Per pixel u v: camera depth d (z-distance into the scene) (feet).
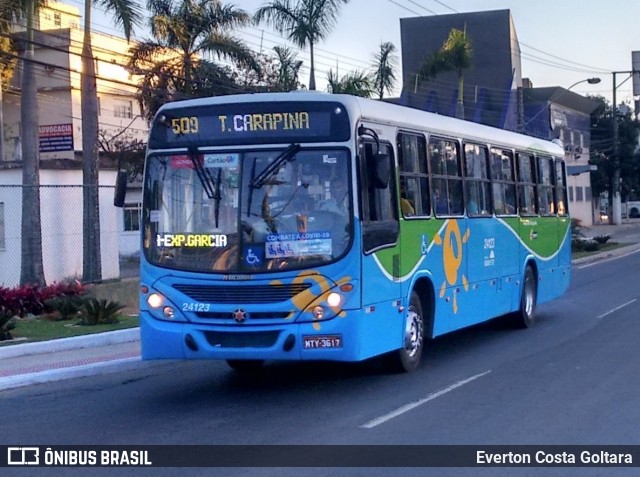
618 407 31.89
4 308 60.59
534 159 56.34
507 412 31.37
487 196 48.01
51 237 84.79
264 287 32.55
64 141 147.64
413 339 39.45
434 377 38.63
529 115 204.33
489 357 44.06
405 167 38.14
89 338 50.34
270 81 111.65
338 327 32.22
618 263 112.16
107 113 157.89
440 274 41.29
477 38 183.21
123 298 72.33
